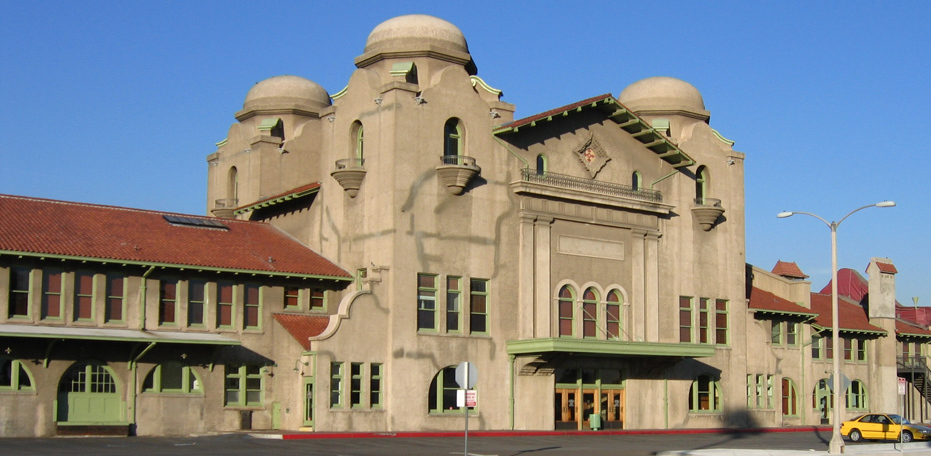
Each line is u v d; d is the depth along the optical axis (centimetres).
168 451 3241
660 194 5541
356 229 4850
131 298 4322
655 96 6025
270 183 5644
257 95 6050
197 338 4262
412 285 4650
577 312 5128
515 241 4984
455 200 4809
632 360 5341
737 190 6003
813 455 3691
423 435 4375
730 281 5878
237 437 4031
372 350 4550
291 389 4609
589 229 5256
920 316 8800
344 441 3925
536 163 5097
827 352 6669
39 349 4044
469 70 5294
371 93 4850
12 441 3675
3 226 4172
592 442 4238
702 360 5672
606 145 5394
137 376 4253
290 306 4769
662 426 5428
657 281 5481
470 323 4806
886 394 7038
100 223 4538
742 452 3659
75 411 4116
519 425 4881
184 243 4619
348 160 4903
